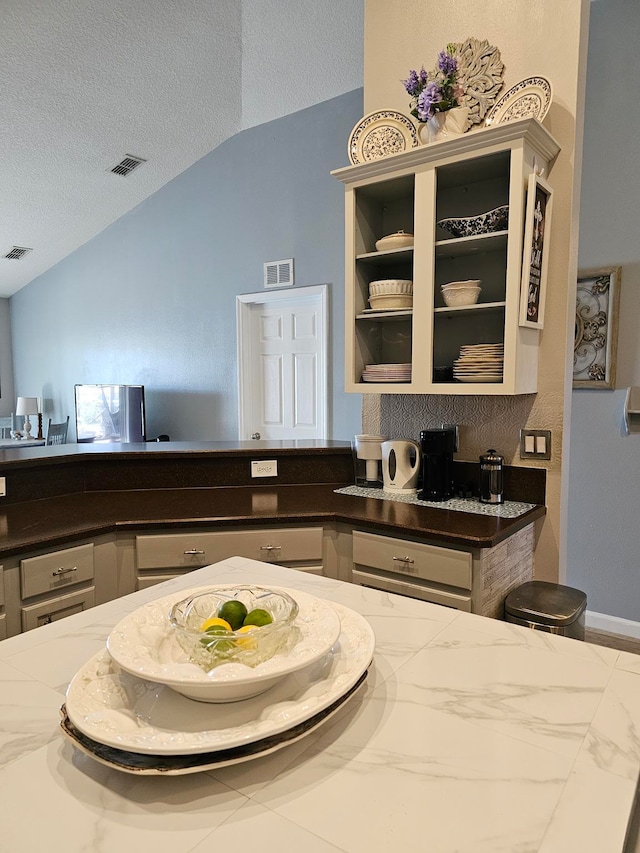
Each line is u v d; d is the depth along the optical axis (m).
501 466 2.18
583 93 2.12
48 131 4.11
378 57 2.48
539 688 0.87
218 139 4.52
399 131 2.27
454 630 1.08
